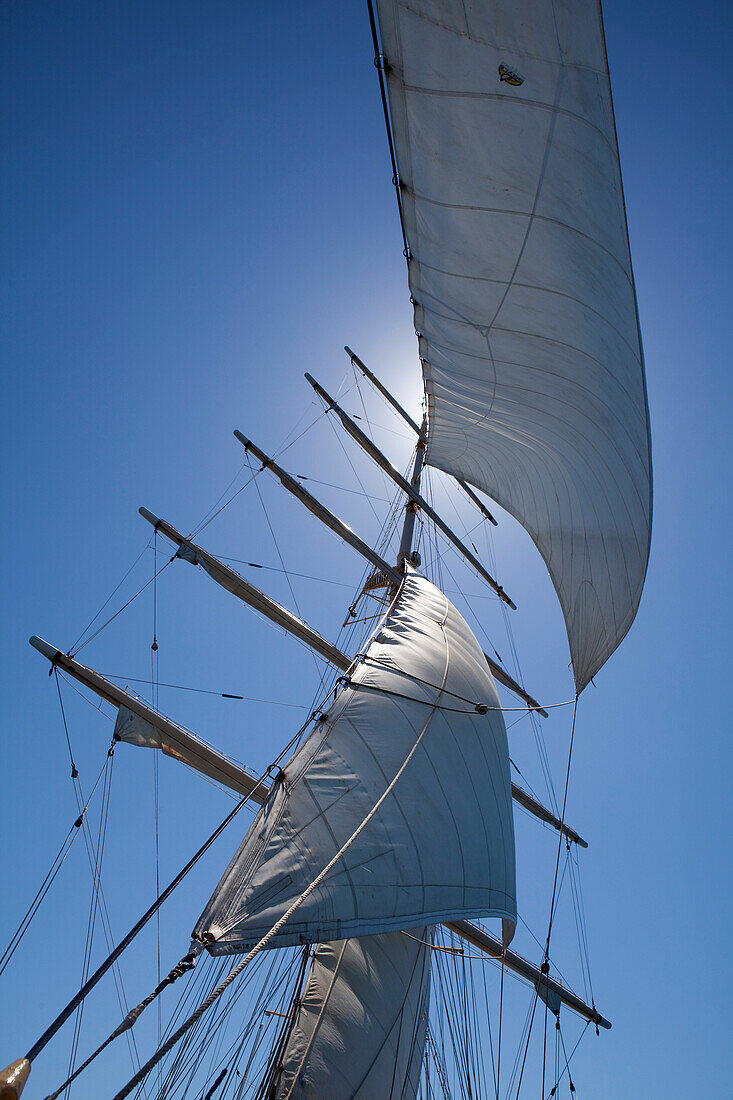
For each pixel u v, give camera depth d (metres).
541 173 8.11
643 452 8.77
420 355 11.66
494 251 8.99
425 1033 12.80
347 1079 10.77
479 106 7.78
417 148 8.16
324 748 10.16
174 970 6.82
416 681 12.37
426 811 10.59
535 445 12.21
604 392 9.39
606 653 10.35
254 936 7.54
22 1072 4.50
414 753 11.05
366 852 9.23
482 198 8.52
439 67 7.47
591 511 10.87
